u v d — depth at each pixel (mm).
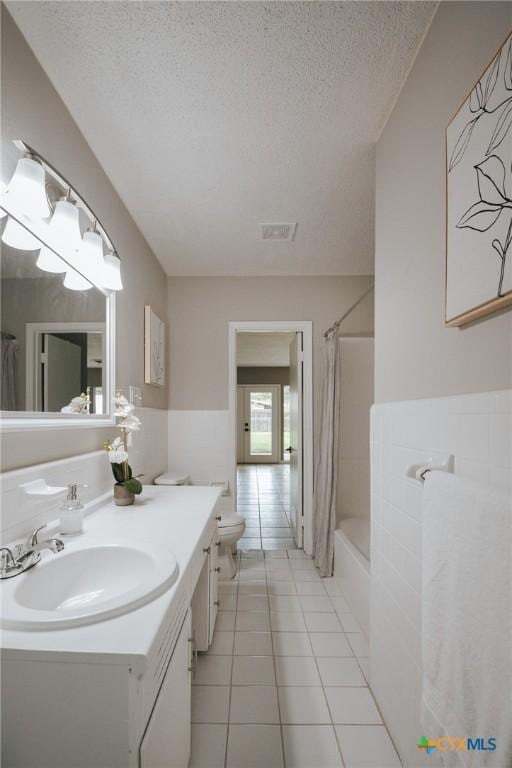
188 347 3672
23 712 766
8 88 1233
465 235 995
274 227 2727
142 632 825
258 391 10227
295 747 1500
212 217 2576
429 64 1285
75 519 1406
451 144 1074
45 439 1445
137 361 2678
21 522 1241
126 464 1914
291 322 3656
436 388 1219
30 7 1212
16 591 960
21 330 1283
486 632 762
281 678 1881
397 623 1482
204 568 1988
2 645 767
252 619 2412
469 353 1028
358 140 1844
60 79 1485
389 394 1646
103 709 755
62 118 1590
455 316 1041
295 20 1258
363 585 2271
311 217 2584
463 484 864
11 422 1229
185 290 3688
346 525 3195
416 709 1306
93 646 769
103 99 1583
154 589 972
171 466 3627
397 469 1505
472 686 801
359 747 1501
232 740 1530
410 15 1248
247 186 2223
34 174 1211
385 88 1536
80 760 756
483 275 915
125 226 2424
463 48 1073
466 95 1061
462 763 831
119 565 1264
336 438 3109
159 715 924
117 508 1828
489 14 949
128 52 1372
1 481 1144
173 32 1298
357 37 1320
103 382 1992
